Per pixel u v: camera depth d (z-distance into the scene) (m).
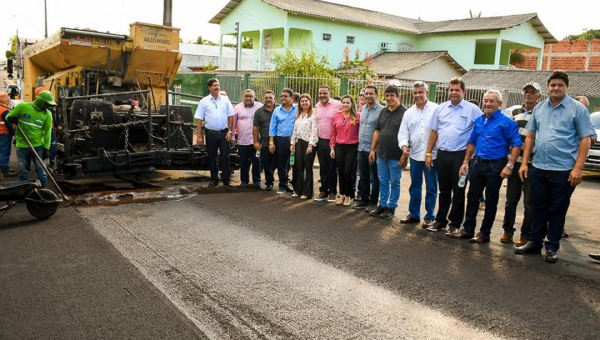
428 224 6.69
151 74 11.01
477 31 33.06
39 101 7.92
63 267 4.93
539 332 3.84
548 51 36.19
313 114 8.03
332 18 30.59
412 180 6.84
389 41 34.56
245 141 8.95
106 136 8.72
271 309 4.14
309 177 8.23
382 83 15.69
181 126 9.51
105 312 4.01
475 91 17.39
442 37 34.88
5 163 9.60
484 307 4.26
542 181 5.50
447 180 6.39
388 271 5.05
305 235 6.20
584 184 11.75
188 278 4.73
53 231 6.08
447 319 4.03
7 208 6.43
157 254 5.36
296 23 29.98
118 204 7.51
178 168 9.23
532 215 5.88
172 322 3.87
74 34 10.01
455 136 6.21
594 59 33.94
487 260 5.46
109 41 10.38
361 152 7.53
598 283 4.86
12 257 5.18
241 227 6.46
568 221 7.75
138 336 3.65
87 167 8.28
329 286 4.64
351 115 7.65
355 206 7.71
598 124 12.98
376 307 4.22
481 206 8.60
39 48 11.52
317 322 3.93
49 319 3.88
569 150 5.30
